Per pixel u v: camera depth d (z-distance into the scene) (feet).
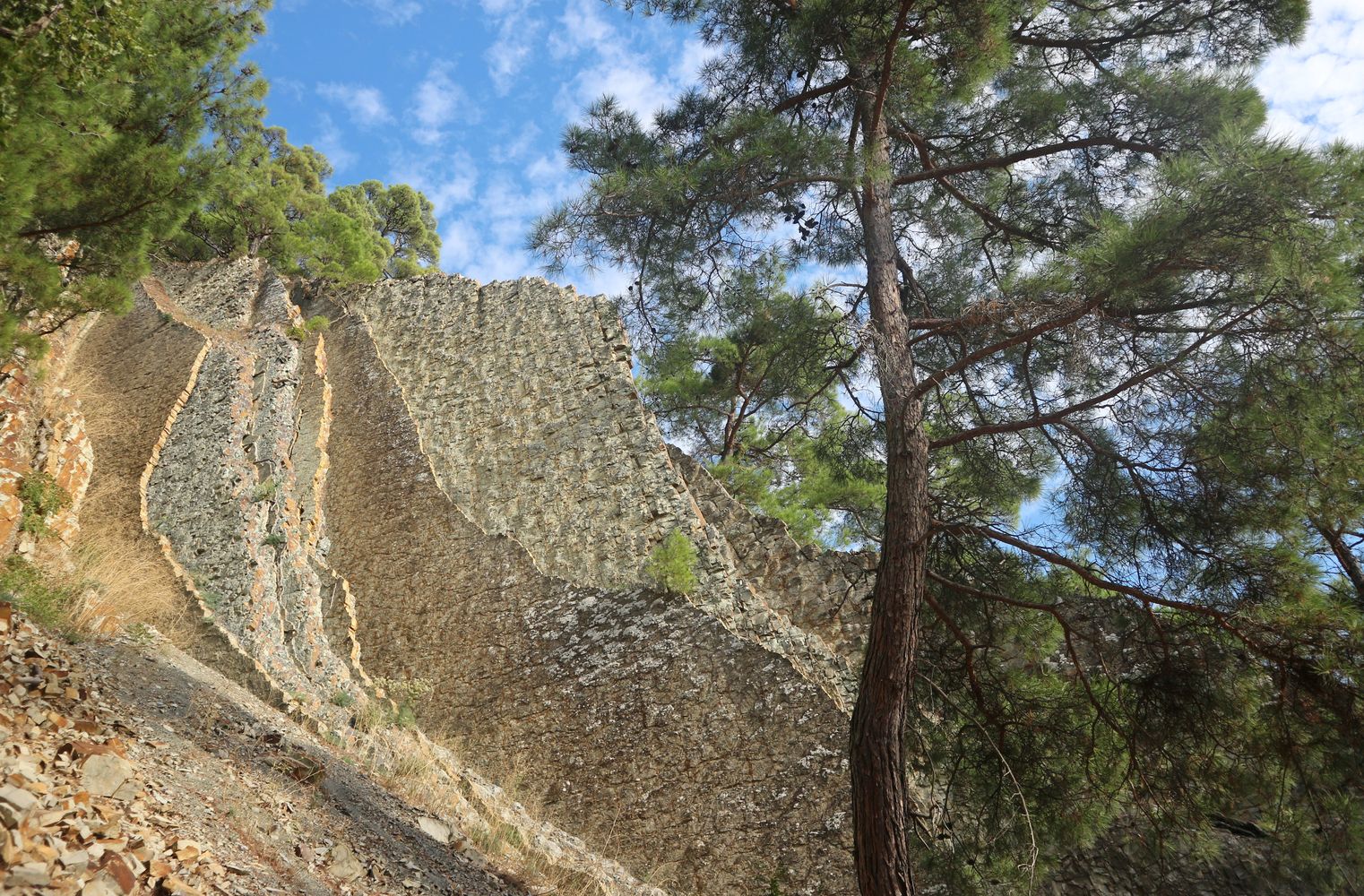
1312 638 24.07
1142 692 28.14
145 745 19.40
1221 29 30.76
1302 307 22.81
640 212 32.09
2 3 25.79
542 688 48.06
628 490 55.01
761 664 43.24
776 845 38.50
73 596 30.12
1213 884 36.60
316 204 129.80
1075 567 27.40
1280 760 25.79
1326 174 21.42
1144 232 22.79
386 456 65.98
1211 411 25.84
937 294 35.32
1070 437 29.73
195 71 39.11
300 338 78.54
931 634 32.53
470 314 75.77
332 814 22.27
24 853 11.66
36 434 44.52
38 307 32.48
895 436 26.71
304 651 44.60
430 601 55.31
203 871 14.64
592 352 65.05
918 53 30.53
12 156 28.35
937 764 33.06
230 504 50.98
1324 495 24.26
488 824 32.04
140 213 35.78
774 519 57.36
